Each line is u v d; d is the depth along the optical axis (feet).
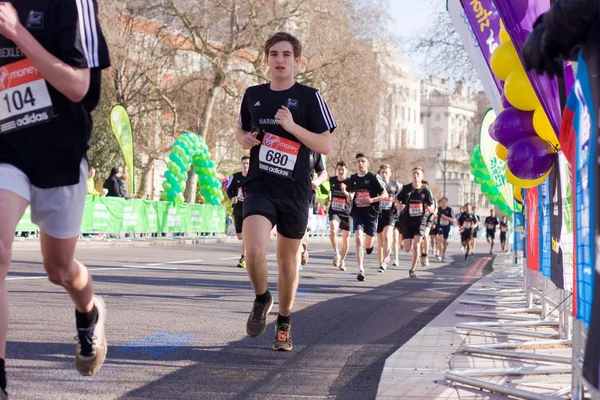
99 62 12.68
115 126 88.07
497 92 28.68
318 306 32.94
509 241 92.27
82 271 13.83
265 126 20.15
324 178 29.09
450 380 17.43
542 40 11.04
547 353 21.36
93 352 14.66
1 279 12.08
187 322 26.45
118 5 124.16
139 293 34.65
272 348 21.98
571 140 12.56
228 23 131.64
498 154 26.17
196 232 109.81
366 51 139.23
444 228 89.04
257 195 19.88
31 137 12.53
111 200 85.87
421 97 462.60
